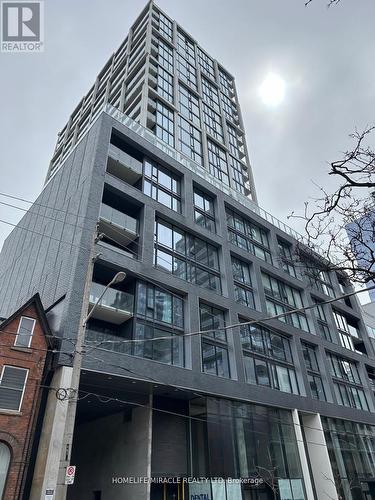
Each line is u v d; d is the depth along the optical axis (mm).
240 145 56188
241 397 23141
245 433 22391
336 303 39969
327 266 6762
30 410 15422
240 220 34344
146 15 53375
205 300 25031
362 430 32750
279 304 32312
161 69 46125
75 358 11039
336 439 29109
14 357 16141
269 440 23609
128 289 22594
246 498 20797
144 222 24422
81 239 20391
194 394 21438
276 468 22672
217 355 24094
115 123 27281
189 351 22062
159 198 27469
